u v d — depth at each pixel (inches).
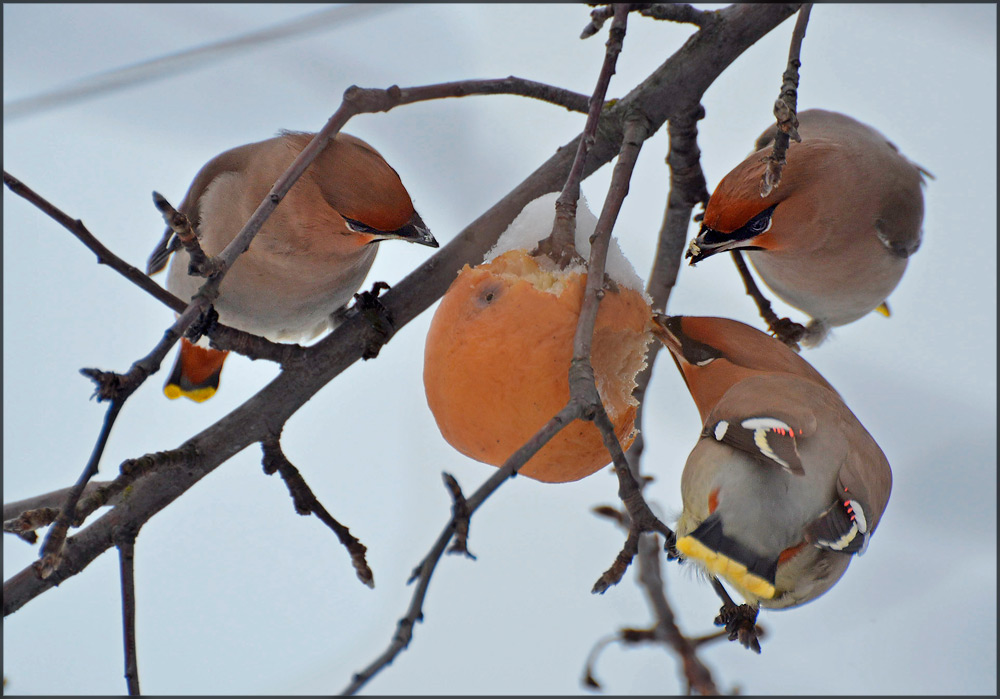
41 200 209.0
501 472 160.2
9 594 247.3
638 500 180.2
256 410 256.8
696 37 278.1
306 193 272.7
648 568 324.8
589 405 173.0
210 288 191.8
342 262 288.0
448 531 155.6
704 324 280.8
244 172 287.4
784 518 236.5
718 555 232.5
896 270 351.3
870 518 240.8
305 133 292.4
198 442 252.4
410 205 270.5
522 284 209.9
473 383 207.8
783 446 238.5
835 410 257.1
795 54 228.4
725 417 254.4
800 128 357.4
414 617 152.4
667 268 323.3
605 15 254.1
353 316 270.1
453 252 275.7
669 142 304.8
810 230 329.4
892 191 336.5
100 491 218.8
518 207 276.8
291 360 259.9
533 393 204.2
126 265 219.1
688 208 317.4
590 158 278.7
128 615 238.7
